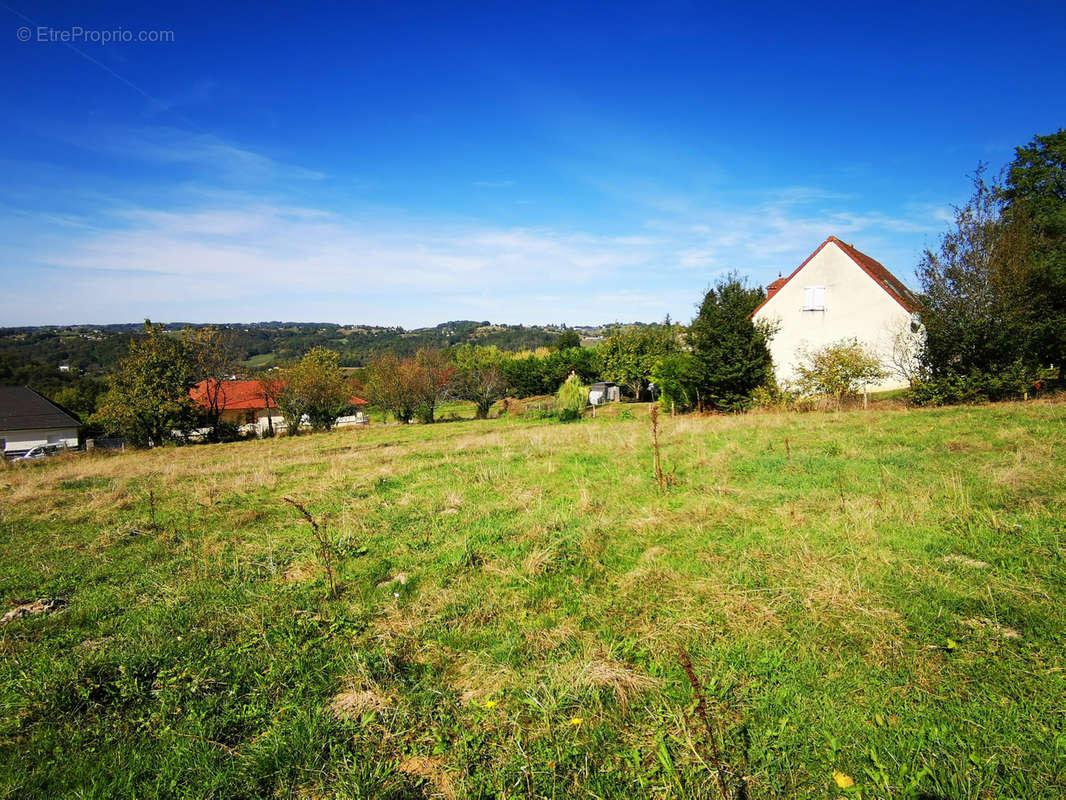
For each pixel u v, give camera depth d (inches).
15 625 186.4
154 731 127.9
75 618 189.5
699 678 133.4
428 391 1592.0
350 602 191.5
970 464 300.0
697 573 192.9
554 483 353.4
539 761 111.6
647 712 124.3
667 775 104.9
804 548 200.8
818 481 297.4
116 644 168.2
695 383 940.0
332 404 1502.2
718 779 100.3
